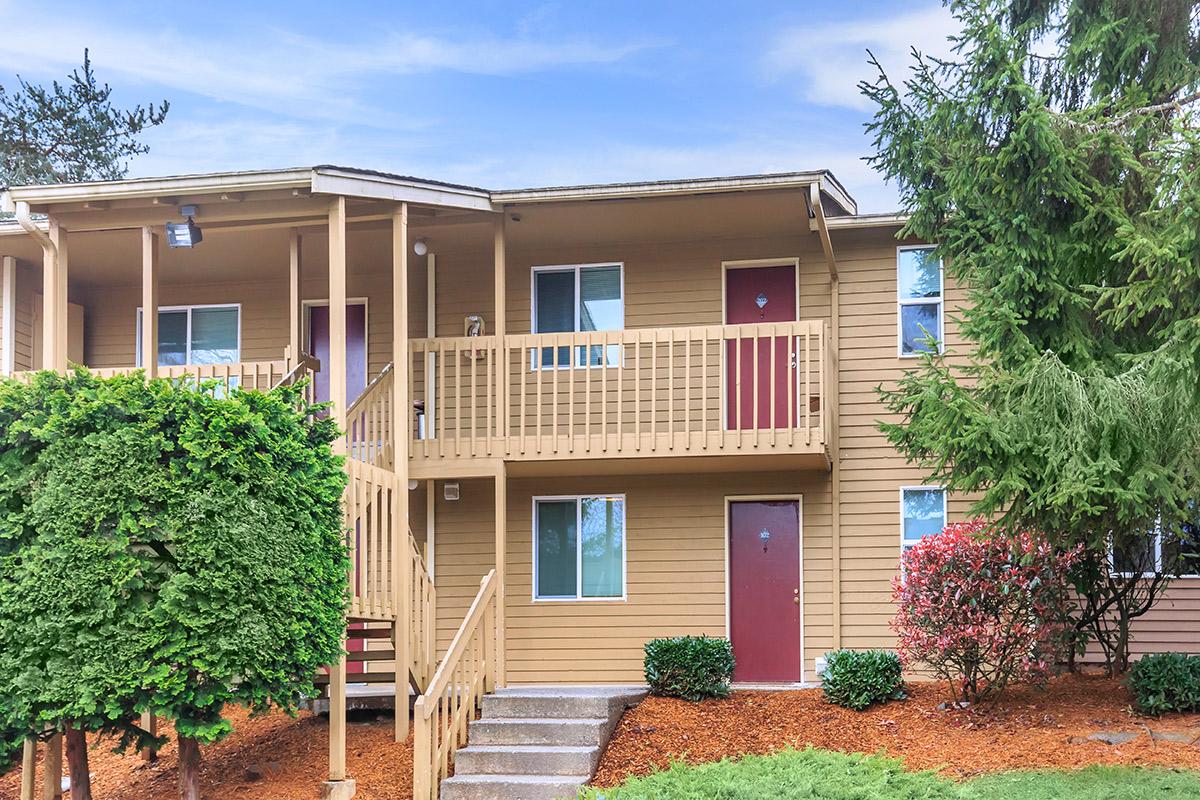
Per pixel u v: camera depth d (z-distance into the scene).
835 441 16.25
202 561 10.07
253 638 10.16
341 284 12.68
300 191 12.90
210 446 10.24
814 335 15.38
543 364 16.95
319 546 11.03
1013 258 12.41
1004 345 12.30
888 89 13.29
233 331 18.12
